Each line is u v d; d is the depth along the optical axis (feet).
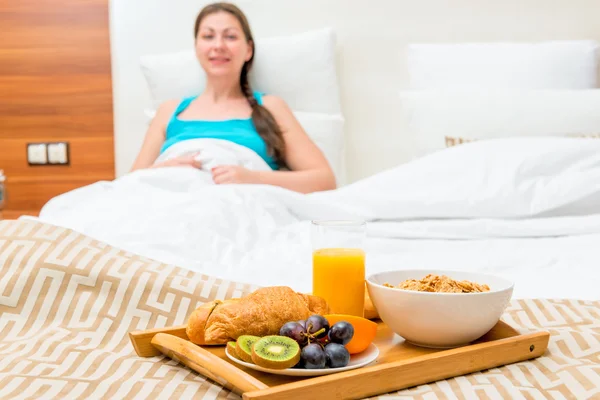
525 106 7.21
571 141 5.82
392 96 8.61
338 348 2.35
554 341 2.85
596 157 5.69
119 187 5.58
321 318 2.46
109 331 3.17
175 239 4.44
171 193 5.27
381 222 5.46
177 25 8.64
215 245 4.48
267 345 2.35
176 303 3.32
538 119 7.14
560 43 7.99
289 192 5.44
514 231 5.08
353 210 5.52
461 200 5.39
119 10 8.63
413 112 7.73
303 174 7.25
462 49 8.13
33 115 9.22
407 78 8.58
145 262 3.73
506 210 5.40
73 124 9.21
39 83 9.18
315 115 8.20
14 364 2.63
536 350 2.72
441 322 2.63
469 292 2.71
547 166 5.62
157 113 8.27
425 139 7.50
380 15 8.55
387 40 8.56
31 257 3.53
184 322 3.27
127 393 2.34
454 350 2.54
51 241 3.72
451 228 5.14
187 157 6.79
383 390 2.33
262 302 2.63
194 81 8.34
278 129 7.64
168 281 3.40
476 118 7.32
